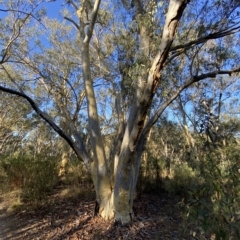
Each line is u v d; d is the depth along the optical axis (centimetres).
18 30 793
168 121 1177
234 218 175
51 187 780
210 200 195
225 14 573
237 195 179
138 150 558
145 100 388
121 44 651
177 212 557
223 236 173
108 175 562
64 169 1119
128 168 500
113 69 841
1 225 565
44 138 1805
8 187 810
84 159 593
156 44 466
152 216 548
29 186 695
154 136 1225
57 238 474
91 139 580
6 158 871
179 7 325
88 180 916
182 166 803
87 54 611
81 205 669
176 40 611
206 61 769
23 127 1700
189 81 523
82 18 658
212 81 1208
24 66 1083
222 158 229
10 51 841
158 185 782
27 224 563
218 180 192
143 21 485
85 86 595
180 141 1207
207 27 582
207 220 183
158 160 859
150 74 370
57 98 877
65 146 1180
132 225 502
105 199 547
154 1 492
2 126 1709
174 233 440
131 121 507
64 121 941
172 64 648
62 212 621
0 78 1062
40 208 662
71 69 1026
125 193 514
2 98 1308
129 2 687
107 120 1538
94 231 490
